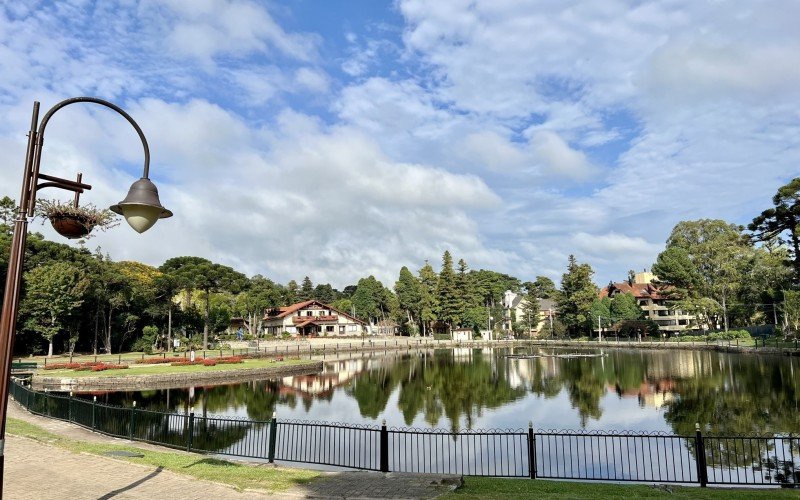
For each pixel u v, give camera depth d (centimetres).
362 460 1614
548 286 13600
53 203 680
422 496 870
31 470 1036
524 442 1928
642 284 10606
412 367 5138
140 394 3136
